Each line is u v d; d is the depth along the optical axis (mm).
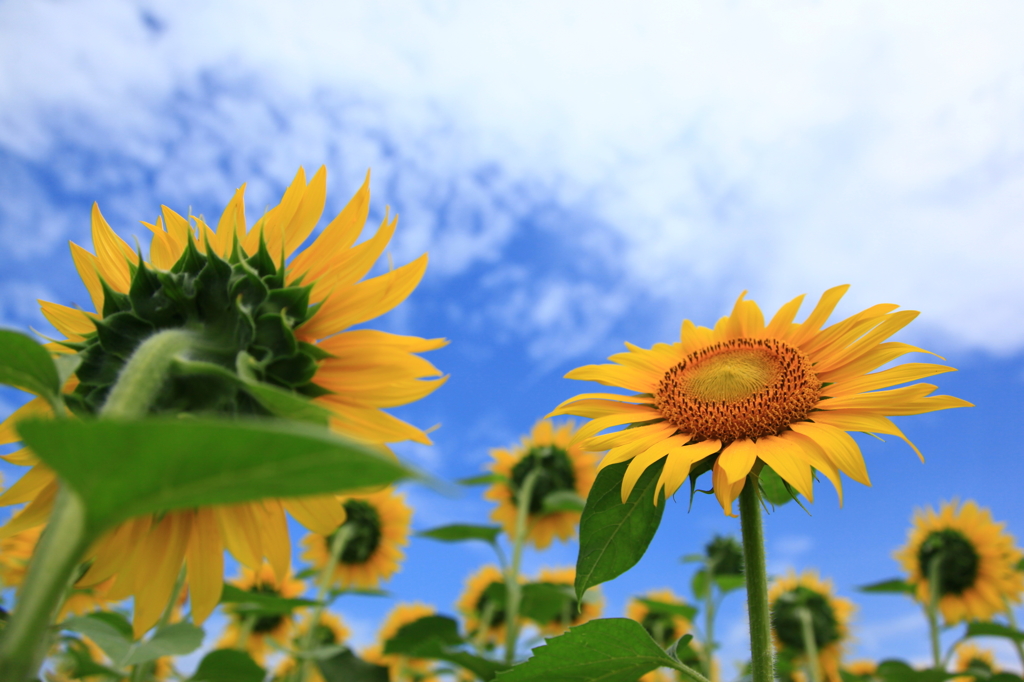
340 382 276
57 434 111
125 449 114
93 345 255
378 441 284
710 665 921
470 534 970
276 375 256
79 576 311
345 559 1139
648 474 384
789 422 381
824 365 418
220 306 259
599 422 420
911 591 1094
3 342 177
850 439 344
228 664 522
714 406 388
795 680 1125
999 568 1031
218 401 233
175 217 314
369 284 285
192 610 272
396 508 1174
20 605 127
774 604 1172
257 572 288
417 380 288
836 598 1193
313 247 297
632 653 339
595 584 367
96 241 305
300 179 315
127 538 274
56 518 151
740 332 478
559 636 337
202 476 119
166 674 648
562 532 1150
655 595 1352
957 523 1084
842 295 448
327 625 1199
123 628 521
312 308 270
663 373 459
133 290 258
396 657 1189
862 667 1236
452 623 807
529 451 1163
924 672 737
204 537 281
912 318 406
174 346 231
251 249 301
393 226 297
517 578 984
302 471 119
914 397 360
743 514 368
